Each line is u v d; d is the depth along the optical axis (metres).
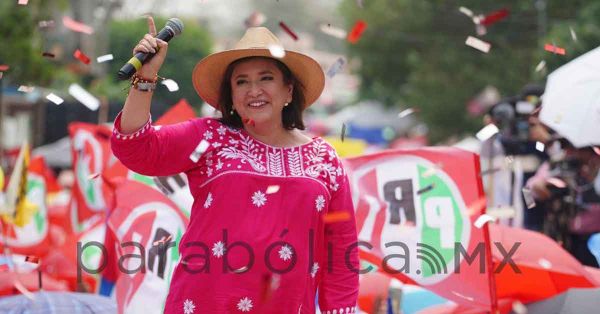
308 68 9.48
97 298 11.13
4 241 13.69
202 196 9.16
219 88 9.62
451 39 51.91
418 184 11.66
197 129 9.19
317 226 9.27
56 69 34.97
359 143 37.97
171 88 8.95
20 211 14.41
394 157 11.83
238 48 9.24
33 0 31.75
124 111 8.75
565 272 11.70
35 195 17.84
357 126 65.12
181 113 14.10
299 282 9.11
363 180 11.84
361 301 12.76
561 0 40.38
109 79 46.69
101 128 17.16
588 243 14.40
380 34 57.41
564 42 32.84
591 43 32.59
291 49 9.56
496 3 45.81
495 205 17.14
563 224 15.93
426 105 52.62
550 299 11.85
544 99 16.22
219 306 8.94
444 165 11.57
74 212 17.23
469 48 50.88
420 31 53.81
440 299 12.92
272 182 9.08
